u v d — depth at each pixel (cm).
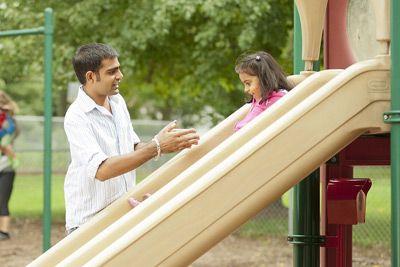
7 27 1036
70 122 310
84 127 308
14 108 873
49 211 613
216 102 1075
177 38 1070
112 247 251
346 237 420
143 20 952
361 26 388
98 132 314
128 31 951
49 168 615
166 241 253
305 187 399
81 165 312
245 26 909
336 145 269
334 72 295
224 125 337
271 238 911
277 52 1022
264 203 262
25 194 1222
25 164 1188
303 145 266
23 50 1037
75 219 315
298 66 409
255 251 812
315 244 395
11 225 1083
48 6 1013
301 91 291
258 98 335
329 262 424
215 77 988
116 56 318
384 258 720
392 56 269
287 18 957
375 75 273
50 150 617
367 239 824
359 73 272
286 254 785
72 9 984
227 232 258
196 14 993
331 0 410
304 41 347
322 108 269
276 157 263
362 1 386
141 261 251
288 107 288
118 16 986
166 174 319
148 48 1065
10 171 891
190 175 278
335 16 409
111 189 315
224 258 764
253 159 261
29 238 939
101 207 314
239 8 930
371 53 378
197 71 984
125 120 334
